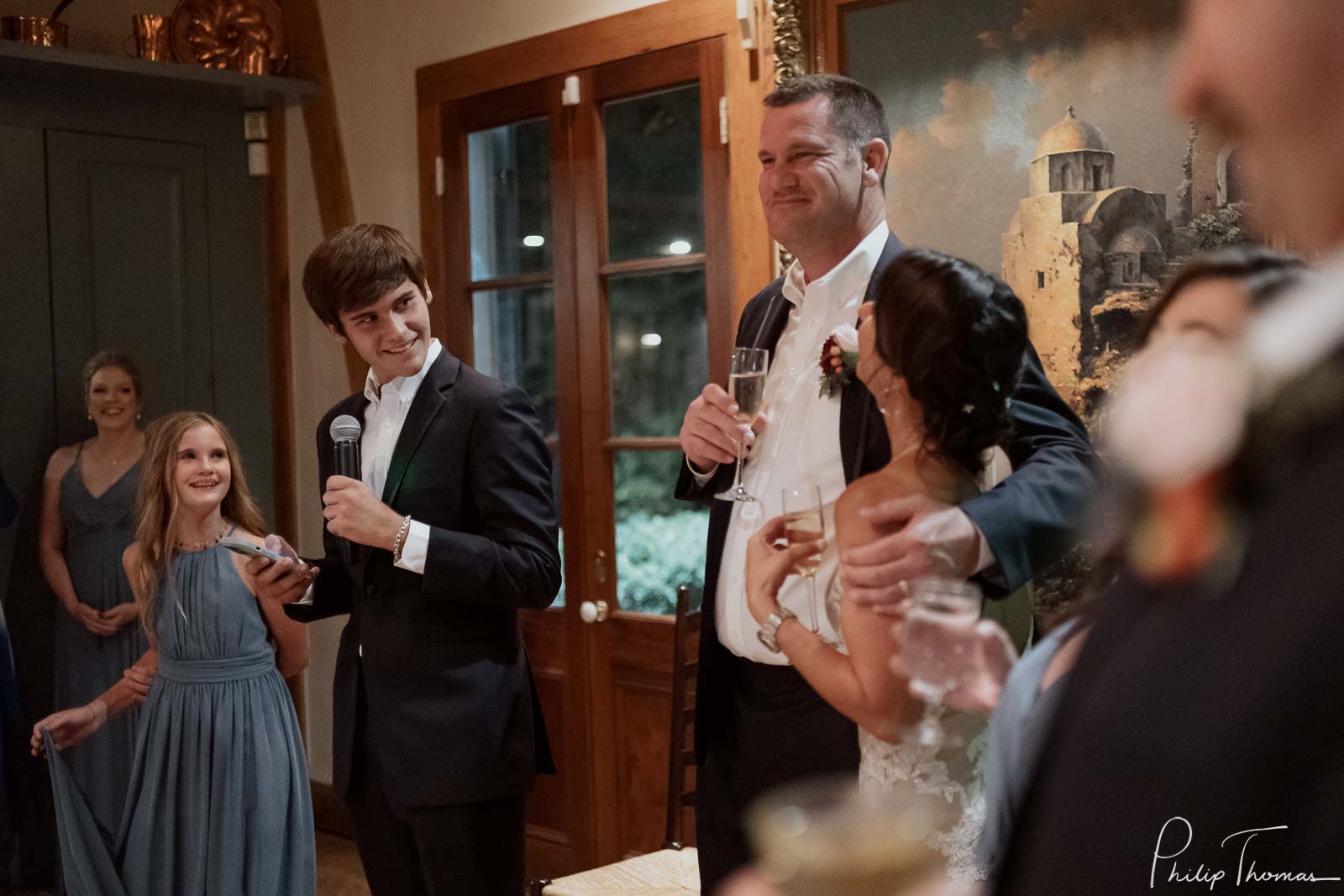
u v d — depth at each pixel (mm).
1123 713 525
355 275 2385
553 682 3930
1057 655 782
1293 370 441
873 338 1503
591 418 3799
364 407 2584
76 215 4371
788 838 539
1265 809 469
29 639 4227
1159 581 490
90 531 4062
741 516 1909
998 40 2887
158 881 2861
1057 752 582
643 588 3736
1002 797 822
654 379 3688
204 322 4668
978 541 1380
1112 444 479
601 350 3771
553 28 3838
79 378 4371
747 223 3359
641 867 2732
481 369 4145
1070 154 2771
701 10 3432
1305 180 437
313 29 4594
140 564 2938
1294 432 450
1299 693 458
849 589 1339
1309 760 459
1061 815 552
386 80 4371
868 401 1778
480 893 2391
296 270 4801
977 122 2936
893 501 1380
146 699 2957
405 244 2457
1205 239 2574
